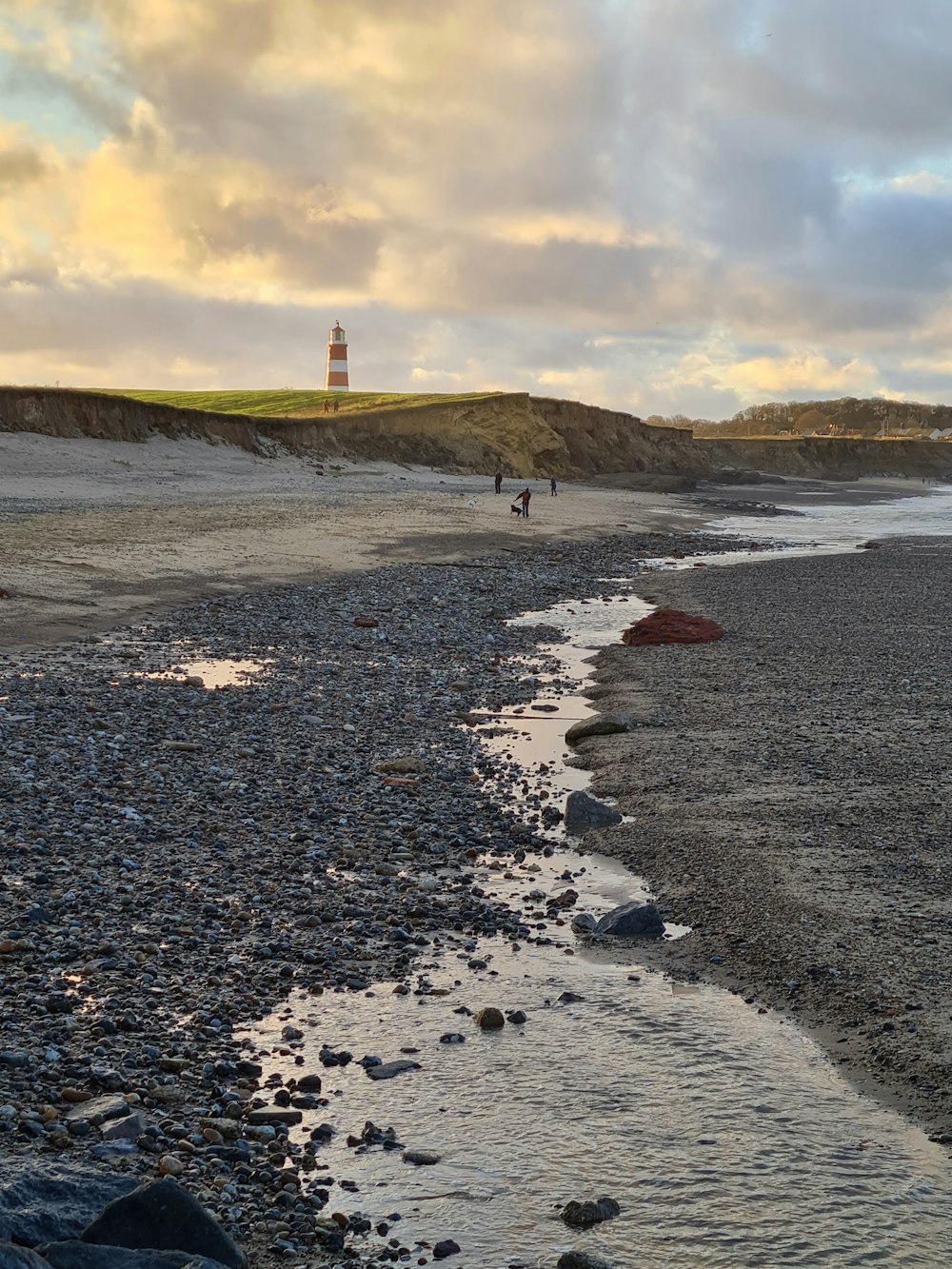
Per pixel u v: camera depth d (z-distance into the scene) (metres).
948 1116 7.57
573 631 30.12
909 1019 8.84
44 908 10.34
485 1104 7.64
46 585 30.41
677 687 21.94
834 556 50.62
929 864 12.16
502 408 114.50
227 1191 6.40
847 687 21.69
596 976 9.80
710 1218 6.43
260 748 16.84
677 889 11.76
